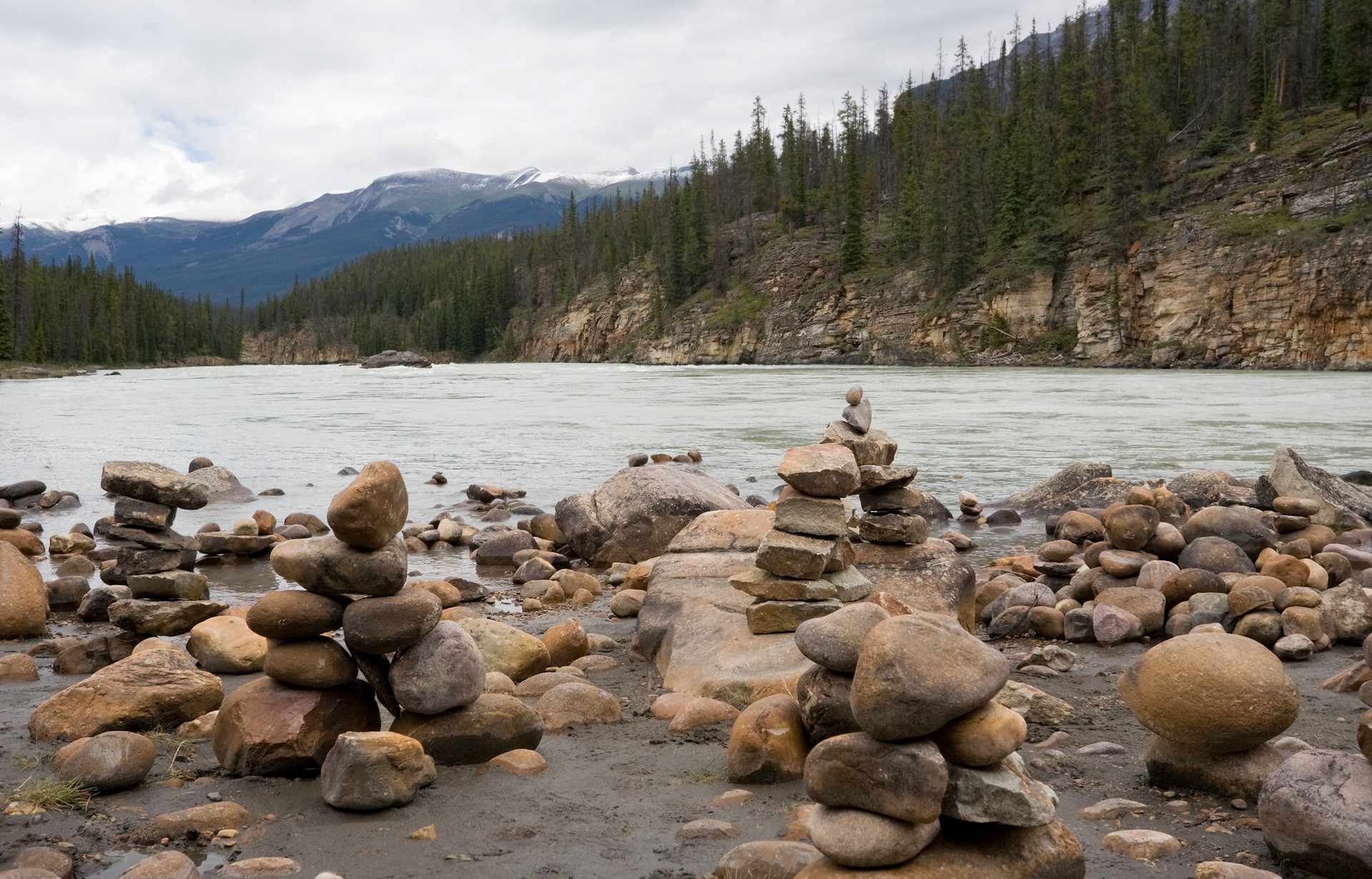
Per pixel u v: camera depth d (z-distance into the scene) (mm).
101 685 5695
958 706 3600
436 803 4547
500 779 4863
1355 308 72062
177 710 5750
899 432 28500
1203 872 3662
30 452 25125
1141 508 9812
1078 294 91062
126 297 175000
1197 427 29000
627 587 10352
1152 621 8102
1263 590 7688
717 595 7754
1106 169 108812
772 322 122562
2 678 6941
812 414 36500
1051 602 8594
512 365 144875
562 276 185875
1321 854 3689
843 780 3627
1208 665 4570
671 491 12875
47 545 13656
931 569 8023
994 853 3637
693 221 143875
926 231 111312
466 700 5129
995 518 15086
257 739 4914
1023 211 105688
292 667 5121
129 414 39969
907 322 107438
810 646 4793
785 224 144375
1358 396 42406
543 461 23406
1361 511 13102
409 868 3830
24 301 137125
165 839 4133
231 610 8531
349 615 5105
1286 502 12484
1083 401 41281
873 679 3658
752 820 4289
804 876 3594
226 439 28875
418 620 5109
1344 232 74812
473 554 13297
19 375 97188
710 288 139125
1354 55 99625
